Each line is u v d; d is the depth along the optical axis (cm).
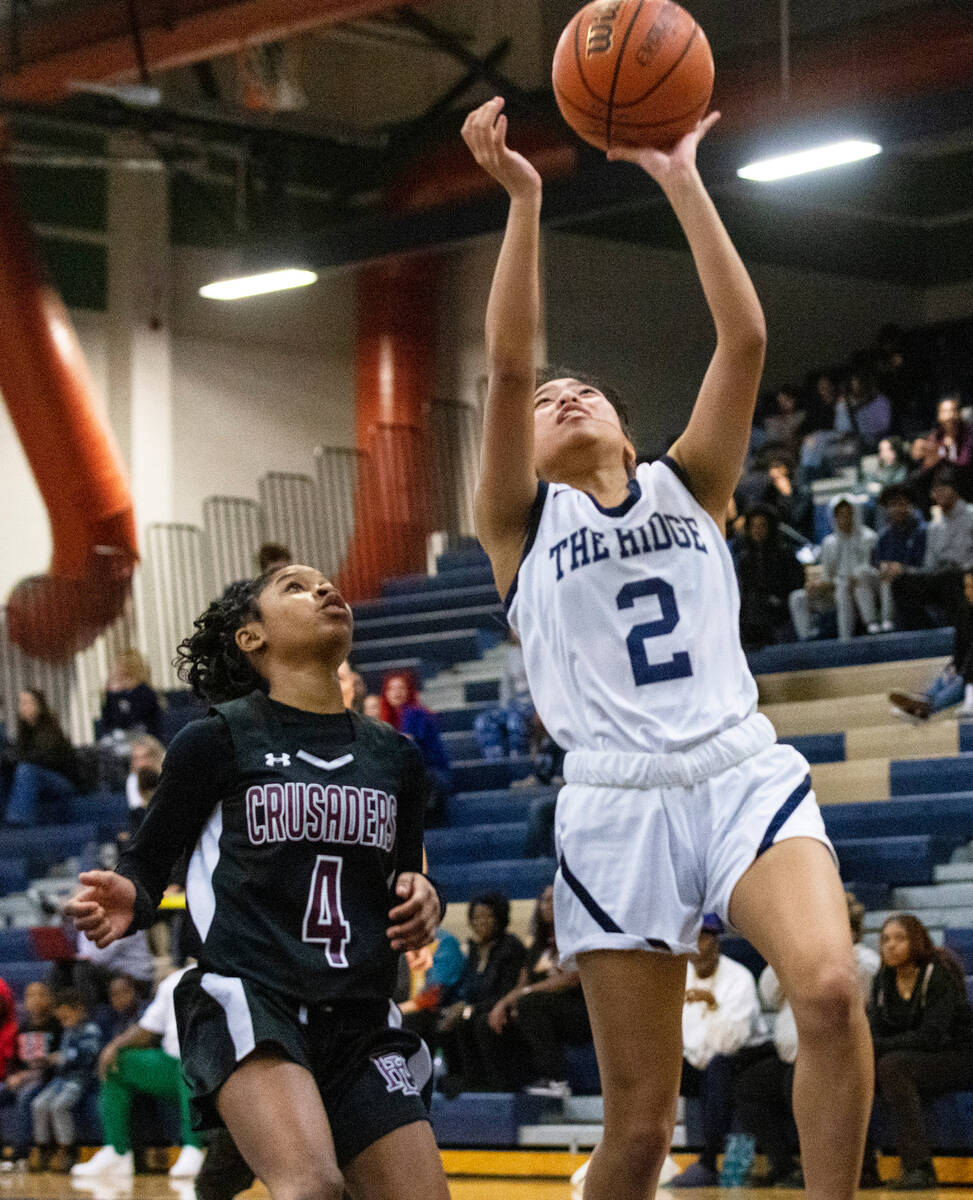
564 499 411
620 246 2091
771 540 1595
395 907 416
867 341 2252
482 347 2106
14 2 1708
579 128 435
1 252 1856
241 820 402
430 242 1453
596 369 2047
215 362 2131
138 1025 1177
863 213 2250
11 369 1859
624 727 390
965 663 1380
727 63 1628
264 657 429
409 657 1809
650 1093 391
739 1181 988
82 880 385
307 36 1836
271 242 1545
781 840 373
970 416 1892
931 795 1293
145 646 2019
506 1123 1094
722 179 1245
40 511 2028
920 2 1658
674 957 391
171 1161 1205
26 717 1725
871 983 1008
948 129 1160
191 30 1612
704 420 410
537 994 1110
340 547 2167
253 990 387
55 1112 1238
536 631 409
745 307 407
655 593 395
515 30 2030
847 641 1505
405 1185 379
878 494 1658
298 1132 367
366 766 414
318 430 2198
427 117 1884
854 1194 351
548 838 1355
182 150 1936
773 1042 1006
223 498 2028
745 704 395
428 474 2066
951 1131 962
